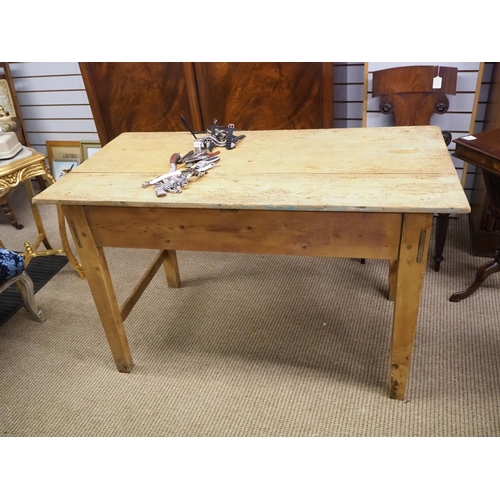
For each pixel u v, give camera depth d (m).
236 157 1.71
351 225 1.36
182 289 2.43
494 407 1.66
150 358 2.01
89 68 2.66
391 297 2.21
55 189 1.55
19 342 2.16
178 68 2.56
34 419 1.77
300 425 1.67
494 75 2.51
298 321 2.15
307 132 1.92
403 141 1.72
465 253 2.53
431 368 1.83
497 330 1.99
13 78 3.57
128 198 1.45
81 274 2.59
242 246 1.50
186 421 1.72
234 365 1.94
